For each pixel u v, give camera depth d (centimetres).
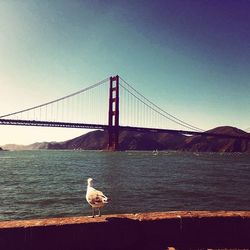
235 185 3112
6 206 1897
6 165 6631
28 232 454
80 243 470
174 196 2367
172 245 498
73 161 8444
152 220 496
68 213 1705
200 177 3984
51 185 3052
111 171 4919
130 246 487
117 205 1980
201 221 507
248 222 512
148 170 5162
